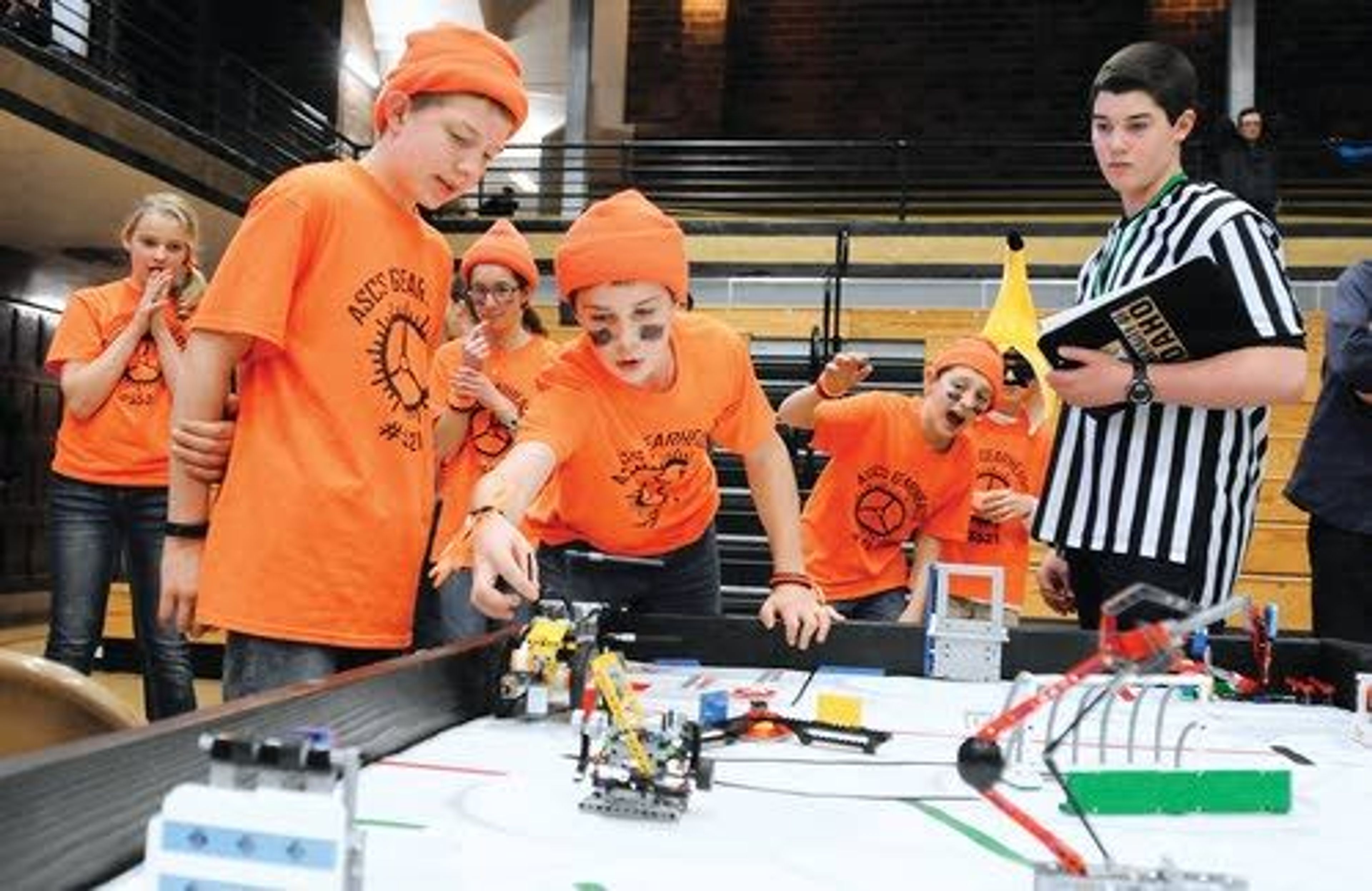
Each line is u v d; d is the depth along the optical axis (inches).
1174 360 72.5
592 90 423.5
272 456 60.8
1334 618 99.6
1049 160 385.1
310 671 60.6
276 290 60.2
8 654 48.1
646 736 39.6
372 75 453.4
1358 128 370.6
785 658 77.7
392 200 65.4
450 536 109.3
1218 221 74.9
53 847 26.7
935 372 119.3
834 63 401.4
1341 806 43.2
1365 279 98.2
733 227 302.4
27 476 326.0
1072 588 89.0
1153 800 41.3
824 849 35.3
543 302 293.6
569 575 84.4
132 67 285.7
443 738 49.9
